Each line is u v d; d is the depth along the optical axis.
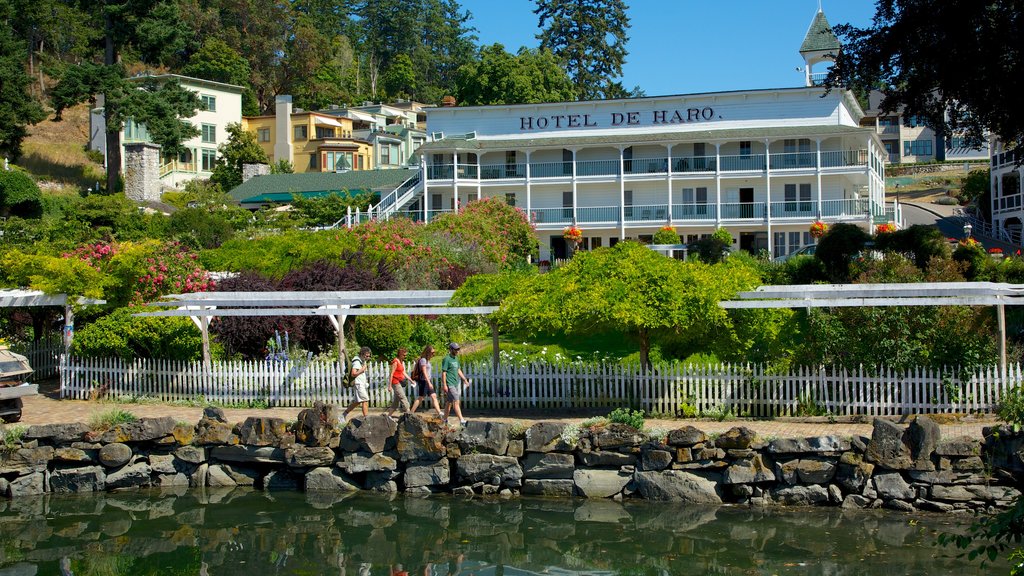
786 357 20.69
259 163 79.44
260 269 32.28
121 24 61.41
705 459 17.36
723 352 21.06
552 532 16.19
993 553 9.77
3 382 21.09
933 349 19.80
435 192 60.38
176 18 62.50
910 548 14.74
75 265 25.27
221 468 19.75
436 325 30.64
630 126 59.62
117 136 65.81
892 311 20.11
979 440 16.23
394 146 94.50
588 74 89.88
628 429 17.83
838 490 16.80
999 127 28.86
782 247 55.59
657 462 17.56
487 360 23.61
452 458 18.59
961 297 19.28
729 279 20.98
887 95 30.44
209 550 15.84
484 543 15.83
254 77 104.31
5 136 60.59
